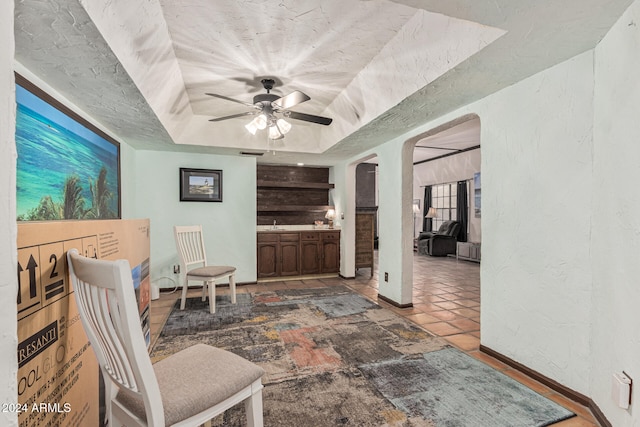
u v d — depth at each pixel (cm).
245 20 194
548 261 193
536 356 201
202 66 254
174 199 446
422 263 691
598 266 163
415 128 324
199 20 193
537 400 181
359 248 546
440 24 185
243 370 122
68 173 210
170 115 302
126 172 372
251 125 288
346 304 377
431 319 323
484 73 198
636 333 131
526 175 207
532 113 202
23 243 84
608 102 153
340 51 235
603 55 158
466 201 776
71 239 110
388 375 209
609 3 132
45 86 192
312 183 564
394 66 233
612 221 150
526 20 143
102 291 94
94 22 133
